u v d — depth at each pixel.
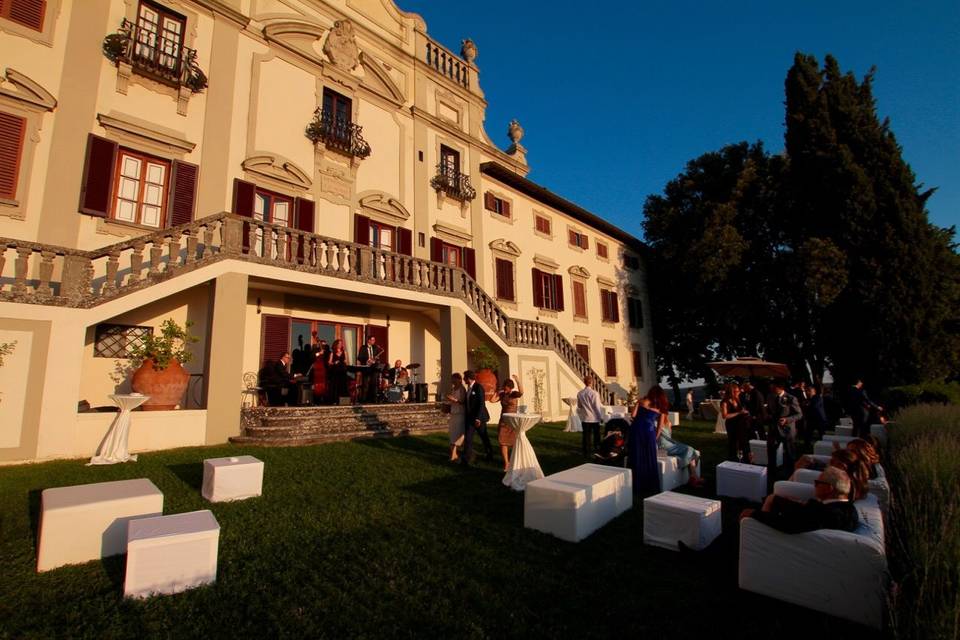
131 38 11.14
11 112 9.71
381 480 7.00
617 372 25.95
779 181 23.50
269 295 13.45
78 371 8.48
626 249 28.94
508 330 16.84
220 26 12.91
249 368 12.84
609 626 3.23
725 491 6.69
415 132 17.64
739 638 3.12
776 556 3.65
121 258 10.63
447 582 3.83
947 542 3.50
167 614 3.30
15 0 9.98
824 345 21.83
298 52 14.39
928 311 19.42
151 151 11.37
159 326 11.41
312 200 14.05
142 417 9.02
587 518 4.98
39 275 8.77
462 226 18.86
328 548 4.49
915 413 10.91
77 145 10.34
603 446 8.11
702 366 28.83
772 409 8.04
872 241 20.08
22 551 4.32
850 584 3.36
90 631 3.09
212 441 9.81
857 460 4.52
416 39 18.53
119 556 4.34
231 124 12.77
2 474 6.93
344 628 3.17
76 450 8.38
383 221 15.95
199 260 10.16
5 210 9.47
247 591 3.65
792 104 23.02
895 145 21.08
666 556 4.46
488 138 21.30
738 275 24.17
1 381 7.82
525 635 3.11
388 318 16.12
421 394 15.38
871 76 22.42
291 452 9.00
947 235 22.30
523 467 6.71
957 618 2.79
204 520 4.05
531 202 22.59
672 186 28.11
